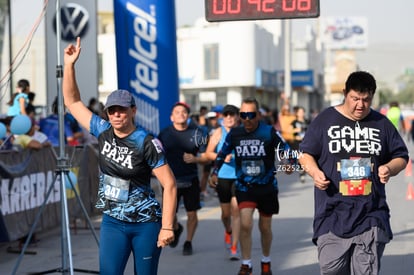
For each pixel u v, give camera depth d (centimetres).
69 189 1672
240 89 6569
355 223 793
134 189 827
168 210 816
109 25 6719
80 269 1204
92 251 1475
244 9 1268
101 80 5775
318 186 787
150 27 1744
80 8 2531
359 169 800
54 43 2486
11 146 1683
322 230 805
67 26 2523
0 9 3481
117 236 829
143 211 825
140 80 1753
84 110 878
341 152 805
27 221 1481
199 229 1756
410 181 2895
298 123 2916
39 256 1424
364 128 806
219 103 6662
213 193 2552
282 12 1258
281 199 2350
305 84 6888
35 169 1530
